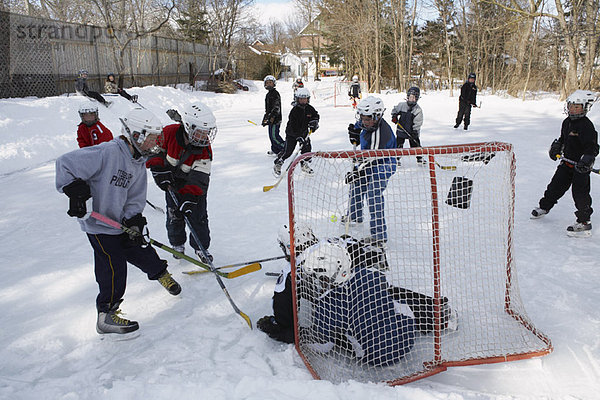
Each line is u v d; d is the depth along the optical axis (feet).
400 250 12.09
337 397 6.88
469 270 11.43
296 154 22.71
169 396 7.05
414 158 11.22
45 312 10.35
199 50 94.27
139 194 9.65
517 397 7.30
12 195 20.06
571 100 14.19
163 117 48.21
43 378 8.04
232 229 16.05
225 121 48.21
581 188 14.62
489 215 11.75
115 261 9.29
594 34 58.34
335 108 67.51
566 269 12.43
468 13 106.42
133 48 67.97
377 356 8.32
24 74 44.91
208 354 8.75
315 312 8.93
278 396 6.93
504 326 9.43
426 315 8.98
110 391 7.15
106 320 9.27
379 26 104.37
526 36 78.48
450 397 6.84
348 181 11.72
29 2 63.26
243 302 10.96
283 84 116.57
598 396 7.44
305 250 9.11
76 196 8.30
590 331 9.32
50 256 13.60
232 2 96.12
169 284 10.74
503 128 39.93
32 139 27.99
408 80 103.60
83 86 37.27
